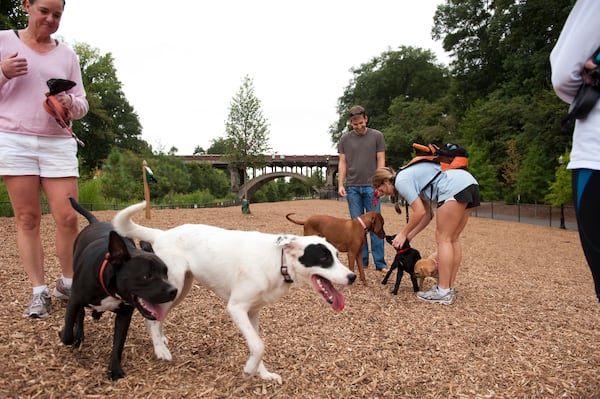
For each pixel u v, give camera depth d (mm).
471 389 3170
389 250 8945
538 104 25500
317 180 70875
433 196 5148
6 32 3643
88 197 20344
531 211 20938
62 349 3256
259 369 3131
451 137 37219
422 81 54188
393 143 43062
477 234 14078
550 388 3203
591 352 3861
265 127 22656
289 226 13062
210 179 51125
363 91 56344
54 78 3762
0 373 2816
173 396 2807
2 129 3605
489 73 37938
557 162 23734
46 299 3863
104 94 54531
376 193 6328
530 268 7996
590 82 2074
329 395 3004
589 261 2264
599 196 2115
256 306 3258
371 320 4496
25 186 3709
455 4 39062
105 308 3010
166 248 3289
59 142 3836
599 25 2008
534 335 4258
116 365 2971
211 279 3238
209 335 3822
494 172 28344
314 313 4598
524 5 29781
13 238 7664
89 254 2986
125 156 32625
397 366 3477
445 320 4594
